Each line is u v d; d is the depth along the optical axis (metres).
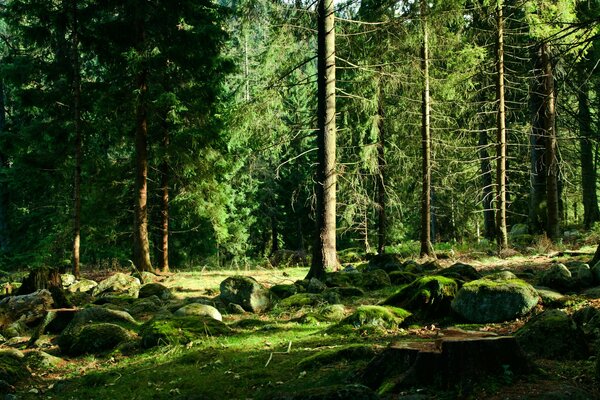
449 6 15.70
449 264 16.25
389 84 17.23
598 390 4.20
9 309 11.16
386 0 17.41
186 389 5.50
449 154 22.05
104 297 12.57
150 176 21.33
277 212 37.09
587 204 23.77
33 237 23.62
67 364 7.57
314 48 16.12
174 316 9.22
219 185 20.78
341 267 16.27
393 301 8.80
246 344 7.41
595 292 8.41
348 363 5.64
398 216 28.89
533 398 3.88
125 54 16.31
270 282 14.78
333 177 14.19
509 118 22.19
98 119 18.19
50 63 17.33
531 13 14.15
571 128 21.64
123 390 5.75
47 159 18.19
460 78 16.91
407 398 4.14
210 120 18.89
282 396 4.08
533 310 7.66
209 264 23.39
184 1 17.31
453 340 4.35
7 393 6.14
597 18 5.88
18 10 16.50
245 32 15.76
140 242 17.83
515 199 26.28
